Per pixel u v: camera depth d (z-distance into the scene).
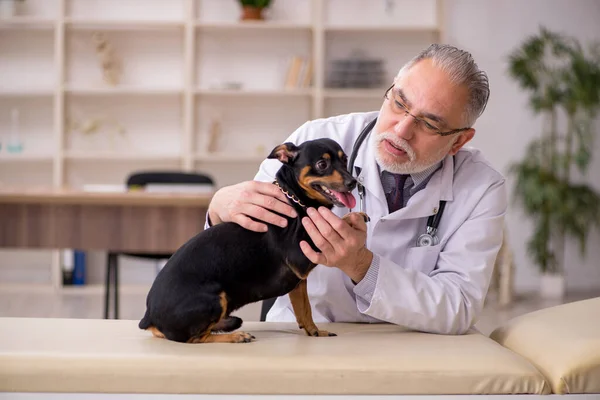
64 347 1.49
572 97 5.90
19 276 6.38
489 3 6.44
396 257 1.96
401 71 1.88
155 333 1.62
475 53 6.46
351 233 1.57
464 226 1.92
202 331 1.55
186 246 1.62
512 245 6.48
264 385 1.42
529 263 6.49
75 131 6.46
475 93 1.84
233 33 6.46
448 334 1.78
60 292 5.92
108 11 6.42
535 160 6.02
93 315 4.87
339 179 1.56
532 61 5.98
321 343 1.60
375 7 6.49
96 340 1.56
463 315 1.78
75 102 6.46
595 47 6.31
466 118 1.85
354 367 1.44
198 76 6.48
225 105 6.51
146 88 6.17
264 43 6.48
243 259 1.58
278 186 1.64
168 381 1.42
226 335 1.60
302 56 6.45
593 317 1.70
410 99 1.80
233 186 1.86
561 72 5.99
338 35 6.47
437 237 1.95
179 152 6.49
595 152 6.45
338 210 2.02
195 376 1.42
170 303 1.54
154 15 6.45
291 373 1.43
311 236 1.56
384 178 2.01
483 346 1.61
